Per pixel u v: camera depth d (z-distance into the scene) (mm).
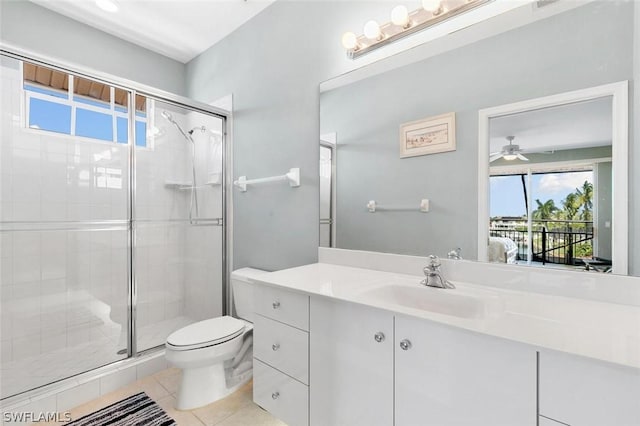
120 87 1973
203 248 2371
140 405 1623
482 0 1210
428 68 1381
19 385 1614
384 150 1528
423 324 880
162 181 2178
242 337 1723
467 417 805
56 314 1773
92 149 1890
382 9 1516
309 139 1850
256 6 2084
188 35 2424
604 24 989
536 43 1114
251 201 2254
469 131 1271
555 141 1079
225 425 1461
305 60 1862
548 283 1097
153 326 2141
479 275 1243
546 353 686
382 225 1540
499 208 1203
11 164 1635
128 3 2031
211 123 2393
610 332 753
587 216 1023
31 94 1677
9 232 1641
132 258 2051
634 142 946
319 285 1239
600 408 636
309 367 1183
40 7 2047
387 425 963
